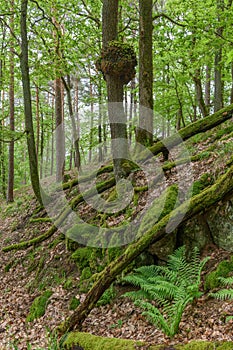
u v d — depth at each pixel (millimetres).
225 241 5219
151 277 4980
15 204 13227
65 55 10727
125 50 6676
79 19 10328
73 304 5691
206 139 7984
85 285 5961
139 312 4887
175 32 9039
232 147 6043
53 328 5320
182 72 10531
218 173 5824
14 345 4891
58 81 12445
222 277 4402
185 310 4473
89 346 4273
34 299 6434
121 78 6957
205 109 11742
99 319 5086
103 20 6930
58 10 10070
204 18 8047
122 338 4430
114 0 6859
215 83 11227
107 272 4973
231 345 3434
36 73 10523
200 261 5156
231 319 3922
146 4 7441
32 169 9531
